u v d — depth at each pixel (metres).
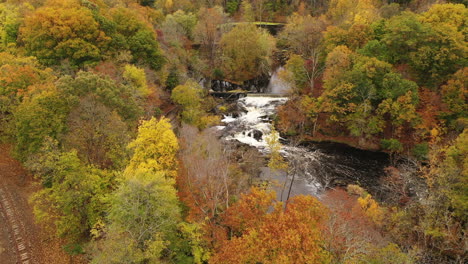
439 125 46.72
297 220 21.78
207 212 28.78
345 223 24.59
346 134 55.50
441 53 46.06
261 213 25.34
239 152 48.94
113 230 22.34
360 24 56.06
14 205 31.25
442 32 46.50
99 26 49.94
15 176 34.94
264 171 45.25
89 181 26.19
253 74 81.56
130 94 38.50
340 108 50.62
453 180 29.56
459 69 46.22
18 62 38.44
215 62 81.81
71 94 31.69
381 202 38.03
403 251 28.00
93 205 26.61
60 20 44.84
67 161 25.91
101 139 31.66
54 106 30.73
